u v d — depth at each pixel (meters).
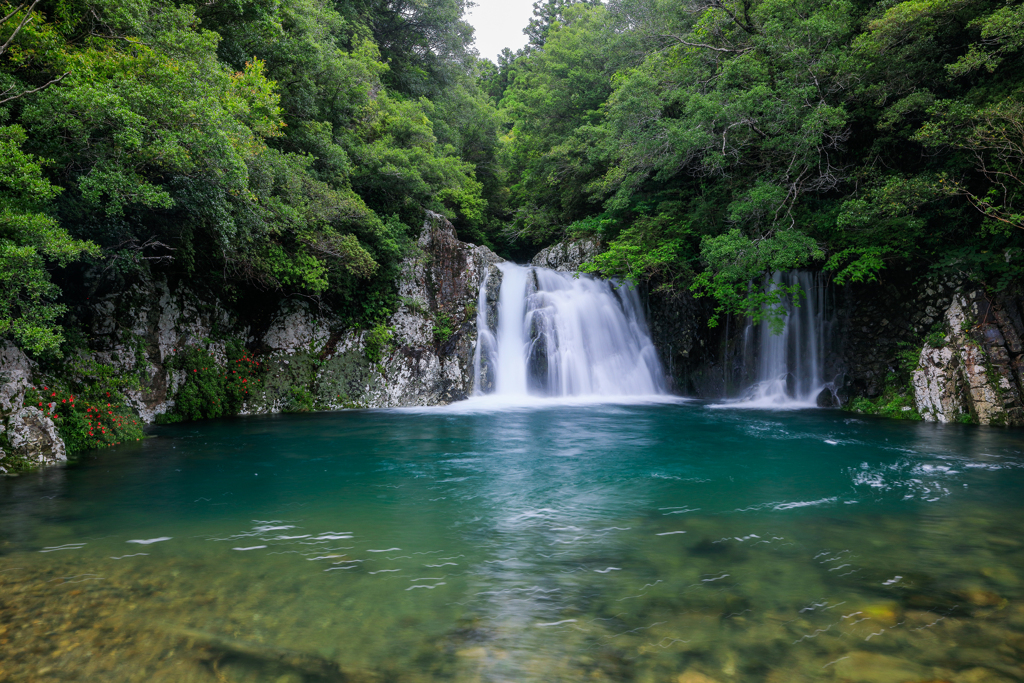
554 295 21.03
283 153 17.19
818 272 19.50
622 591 4.75
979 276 14.48
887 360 17.38
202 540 5.96
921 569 5.20
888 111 14.96
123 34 10.18
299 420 15.17
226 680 3.39
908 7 13.74
